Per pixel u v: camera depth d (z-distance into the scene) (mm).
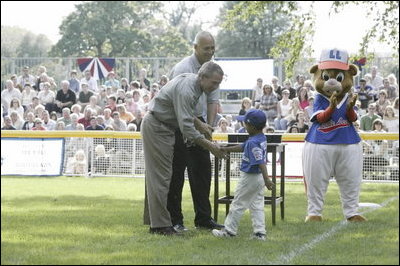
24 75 25859
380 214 11641
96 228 10133
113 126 20562
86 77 25656
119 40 51781
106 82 25500
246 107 21312
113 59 26438
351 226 10266
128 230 9930
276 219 11141
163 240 9070
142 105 22625
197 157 9961
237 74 24234
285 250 8406
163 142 9203
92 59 26562
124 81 25016
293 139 17844
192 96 8984
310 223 10594
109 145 18922
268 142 10242
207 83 8969
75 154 19188
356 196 10906
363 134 17328
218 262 7711
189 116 9008
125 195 14734
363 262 7746
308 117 19812
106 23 51875
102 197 14352
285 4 21375
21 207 12719
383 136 17250
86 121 20906
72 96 24078
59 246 8734
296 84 22141
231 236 9305
